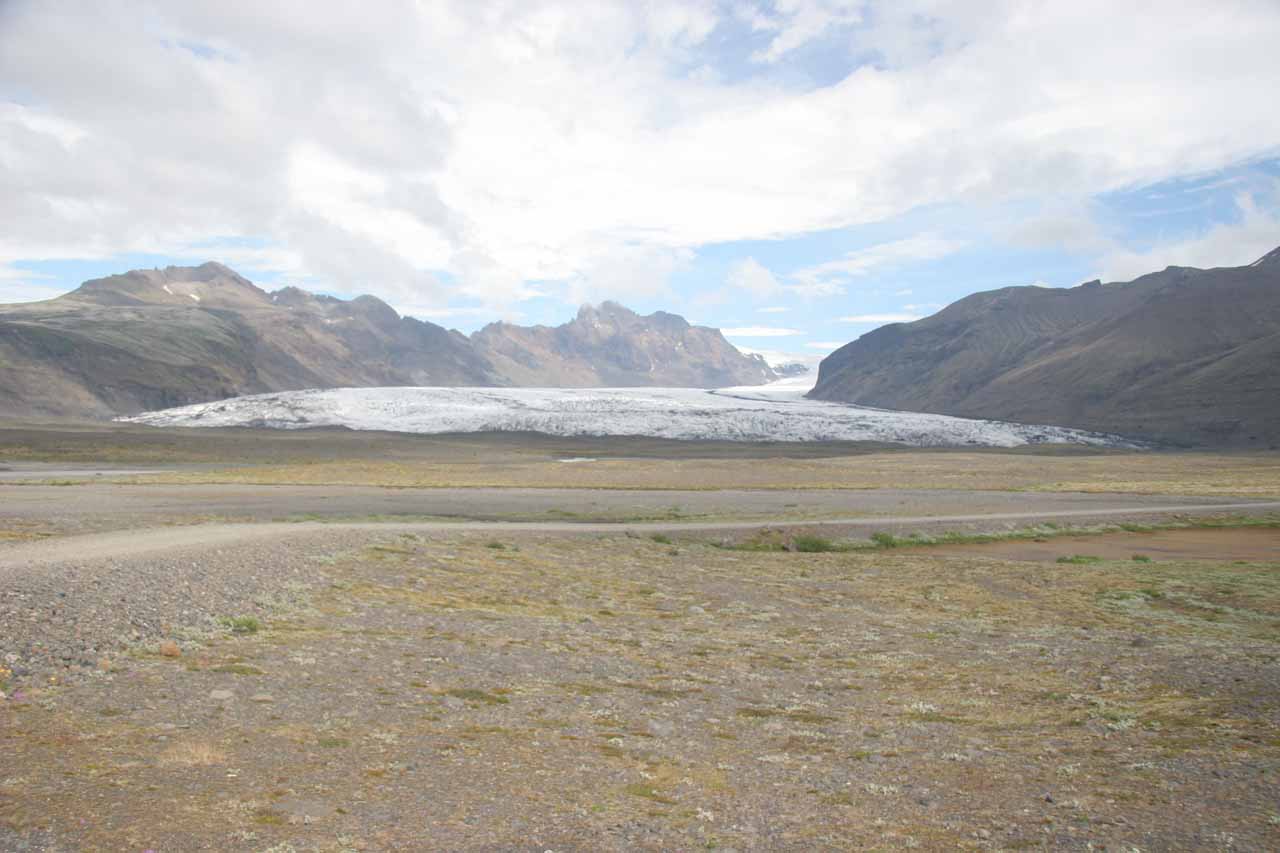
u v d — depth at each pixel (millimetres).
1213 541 54594
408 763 10164
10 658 12992
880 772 10969
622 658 18031
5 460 121375
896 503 71312
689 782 10297
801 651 20031
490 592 25984
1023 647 21016
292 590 21781
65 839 7266
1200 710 14133
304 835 7793
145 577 20453
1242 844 8320
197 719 11148
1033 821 9102
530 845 7992
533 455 158625
